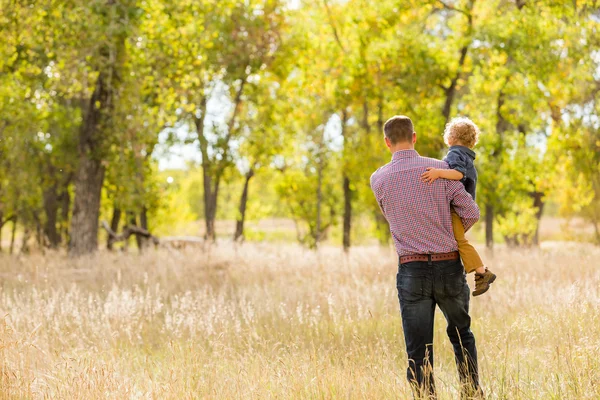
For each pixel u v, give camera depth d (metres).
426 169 4.41
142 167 22.64
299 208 36.59
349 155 23.19
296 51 26.89
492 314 7.50
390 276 11.02
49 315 7.55
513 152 24.44
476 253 4.37
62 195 31.27
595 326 5.91
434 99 23.00
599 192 22.72
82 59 17.58
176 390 4.77
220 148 26.75
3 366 5.22
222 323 7.17
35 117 22.69
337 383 4.67
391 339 6.62
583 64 22.02
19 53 21.14
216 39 25.31
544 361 5.09
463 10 22.19
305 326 7.10
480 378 5.08
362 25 23.33
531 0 22.56
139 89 18.80
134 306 7.91
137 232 22.09
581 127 22.56
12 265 14.27
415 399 4.24
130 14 17.36
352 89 23.39
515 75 23.36
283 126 28.61
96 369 5.04
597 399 4.15
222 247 16.81
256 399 4.66
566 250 16.72
